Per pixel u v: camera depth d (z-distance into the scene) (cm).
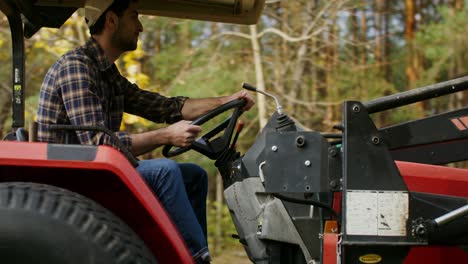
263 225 374
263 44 974
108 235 314
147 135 376
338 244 347
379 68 981
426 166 398
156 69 929
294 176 352
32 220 311
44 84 379
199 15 442
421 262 387
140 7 434
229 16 441
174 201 362
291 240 372
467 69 922
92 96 372
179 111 451
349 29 1005
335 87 941
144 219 337
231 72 903
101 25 395
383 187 347
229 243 916
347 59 978
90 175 334
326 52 972
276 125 384
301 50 957
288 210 373
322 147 352
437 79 938
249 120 920
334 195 375
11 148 316
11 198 315
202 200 413
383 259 348
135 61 862
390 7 1035
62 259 309
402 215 347
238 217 387
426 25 969
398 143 408
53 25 421
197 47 925
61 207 315
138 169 364
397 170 349
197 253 363
